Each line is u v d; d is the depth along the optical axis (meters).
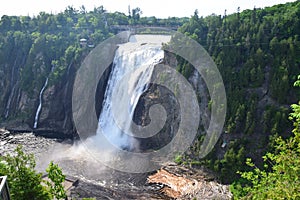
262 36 62.50
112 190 52.88
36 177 31.98
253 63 59.25
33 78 95.88
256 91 58.00
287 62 56.25
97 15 122.12
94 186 54.09
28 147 75.44
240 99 57.44
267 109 54.88
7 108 97.75
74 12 131.88
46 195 32.22
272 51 60.06
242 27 65.75
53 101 89.69
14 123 90.69
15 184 30.39
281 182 17.56
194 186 53.41
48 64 96.75
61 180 34.88
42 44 98.94
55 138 81.69
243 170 52.69
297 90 54.59
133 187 54.12
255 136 54.84
